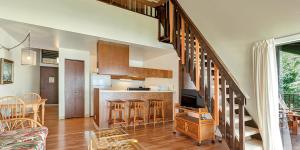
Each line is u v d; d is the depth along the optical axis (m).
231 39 3.93
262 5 3.11
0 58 4.00
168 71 6.25
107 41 4.61
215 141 3.96
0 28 3.77
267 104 3.24
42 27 3.55
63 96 6.04
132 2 4.85
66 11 3.72
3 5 3.15
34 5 3.40
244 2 3.33
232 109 2.76
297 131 3.40
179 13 3.82
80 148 3.37
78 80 6.34
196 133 3.84
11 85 4.86
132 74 6.03
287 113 3.46
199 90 3.27
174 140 4.00
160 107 5.63
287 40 3.15
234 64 3.96
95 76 6.73
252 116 3.77
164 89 6.32
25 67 6.51
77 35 4.05
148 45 4.88
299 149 3.34
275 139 3.17
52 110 7.61
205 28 4.36
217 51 4.24
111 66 4.97
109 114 5.02
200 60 3.43
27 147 2.14
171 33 4.04
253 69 3.52
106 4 4.22
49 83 9.12
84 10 3.93
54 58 9.18
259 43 3.43
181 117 4.45
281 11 2.95
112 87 7.28
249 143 3.51
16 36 4.40
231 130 2.78
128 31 4.54
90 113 6.55
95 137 2.98
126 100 5.26
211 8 4.02
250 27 3.50
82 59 6.39
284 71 3.51
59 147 3.41
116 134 3.14
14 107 3.62
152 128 5.00
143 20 4.79
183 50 3.68
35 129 2.81
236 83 2.72
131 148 2.68
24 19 3.30
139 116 5.41
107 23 4.22
